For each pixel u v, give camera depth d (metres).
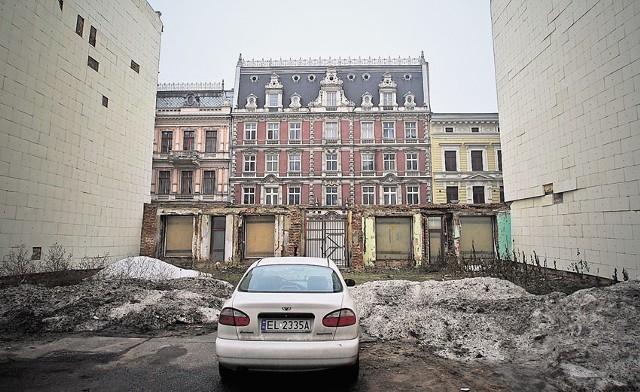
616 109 9.58
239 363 3.84
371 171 37.75
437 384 4.26
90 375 4.52
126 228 16.39
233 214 18.91
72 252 12.97
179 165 37.81
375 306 7.73
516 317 6.26
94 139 14.27
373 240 18.95
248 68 42.25
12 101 10.64
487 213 18.83
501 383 4.25
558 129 12.28
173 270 13.24
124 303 7.61
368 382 4.34
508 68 16.00
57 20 12.38
